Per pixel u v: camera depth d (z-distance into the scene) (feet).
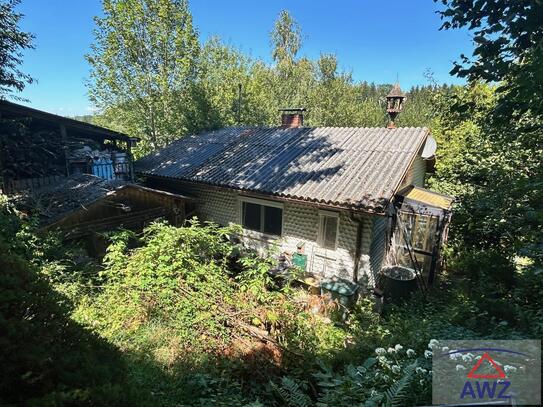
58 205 24.82
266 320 17.28
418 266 25.81
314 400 11.78
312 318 19.07
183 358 13.79
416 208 25.85
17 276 5.40
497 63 8.94
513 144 21.18
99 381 4.76
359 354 14.14
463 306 16.92
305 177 26.63
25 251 19.07
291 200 24.86
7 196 23.77
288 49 102.17
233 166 31.94
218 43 74.59
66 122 31.48
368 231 23.76
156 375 12.19
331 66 91.50
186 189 36.01
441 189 36.42
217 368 13.70
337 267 25.70
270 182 27.09
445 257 30.04
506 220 18.89
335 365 13.70
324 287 23.11
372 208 21.18
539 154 18.56
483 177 30.45
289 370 13.94
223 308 17.54
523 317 13.17
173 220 31.89
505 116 9.80
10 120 27.63
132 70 49.65
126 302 17.60
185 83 53.52
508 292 18.35
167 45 49.42
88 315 16.52
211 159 34.99
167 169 35.50
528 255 11.42
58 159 34.01
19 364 4.30
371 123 97.45
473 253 27.58
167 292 17.81
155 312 16.96
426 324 15.33
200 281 19.72
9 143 29.63
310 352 14.85
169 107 53.21
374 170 25.18
